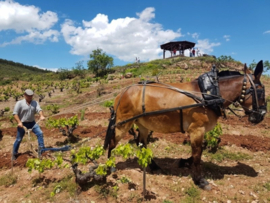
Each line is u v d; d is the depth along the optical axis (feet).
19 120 19.08
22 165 18.13
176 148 20.67
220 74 14.34
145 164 11.91
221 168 16.53
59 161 13.74
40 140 19.94
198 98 12.85
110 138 15.26
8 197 13.89
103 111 38.22
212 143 18.90
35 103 20.17
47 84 126.82
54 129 29.12
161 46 144.87
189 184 14.20
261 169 16.25
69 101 57.77
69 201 12.73
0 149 23.16
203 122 13.02
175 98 13.28
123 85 69.92
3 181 15.74
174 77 75.66
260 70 13.21
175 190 13.60
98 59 137.80
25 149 22.48
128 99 14.44
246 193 13.14
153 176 15.35
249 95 13.55
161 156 19.20
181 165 16.44
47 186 14.70
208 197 12.83
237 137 23.18
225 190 13.47
